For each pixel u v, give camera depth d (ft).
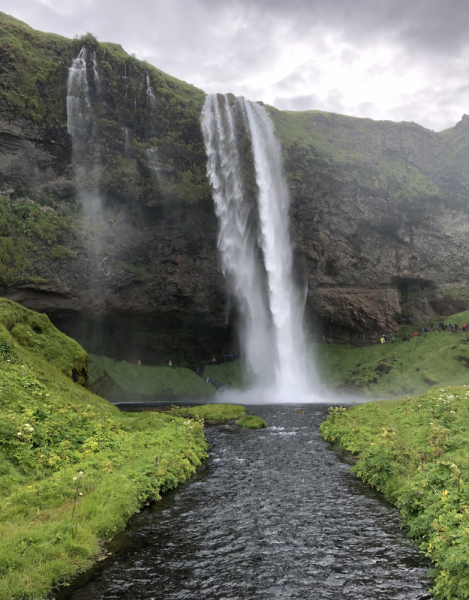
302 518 31.65
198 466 47.24
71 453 38.68
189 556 25.52
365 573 23.36
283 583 22.36
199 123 148.87
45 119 124.88
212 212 151.53
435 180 194.39
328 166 166.61
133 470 38.04
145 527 30.01
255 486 39.73
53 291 126.11
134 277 143.13
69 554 23.93
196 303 156.46
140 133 139.54
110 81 134.51
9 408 41.09
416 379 133.28
